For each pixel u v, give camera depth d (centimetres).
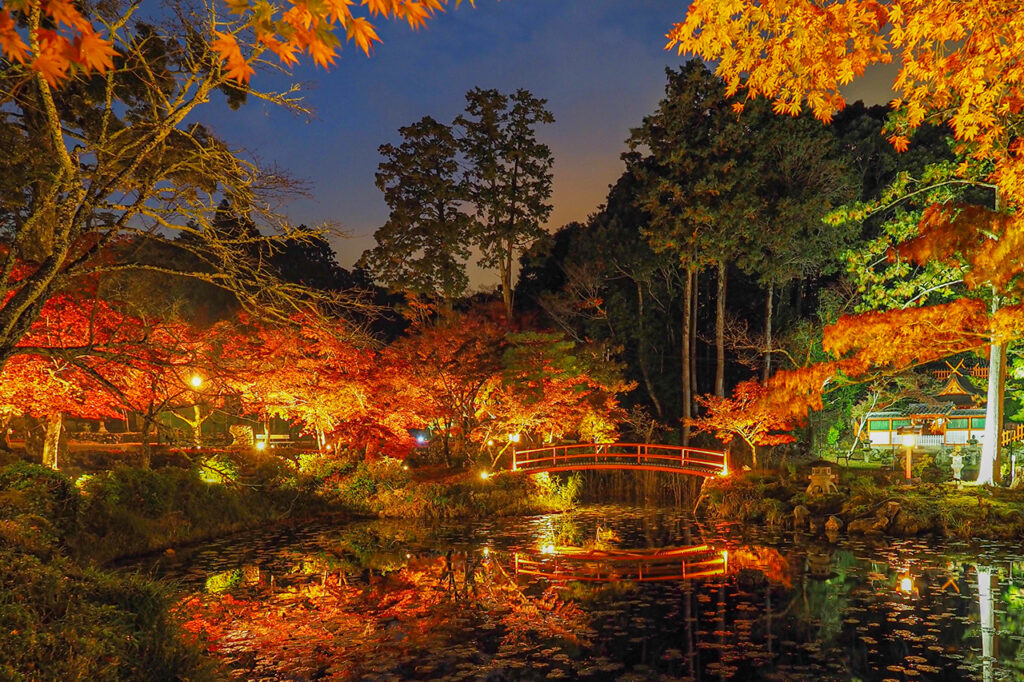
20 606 617
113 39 695
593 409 2892
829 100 666
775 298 3872
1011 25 637
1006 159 1088
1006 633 1018
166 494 1728
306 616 1123
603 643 993
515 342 2552
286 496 2180
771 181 3250
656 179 3247
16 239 668
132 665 650
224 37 347
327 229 834
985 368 3300
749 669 890
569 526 2059
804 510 2008
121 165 844
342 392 2269
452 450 2750
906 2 621
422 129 3622
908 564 1495
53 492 1376
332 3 329
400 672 881
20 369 1376
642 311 3709
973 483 2133
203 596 1247
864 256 2303
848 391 3216
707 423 2672
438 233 3616
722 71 655
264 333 1738
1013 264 1298
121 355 770
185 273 769
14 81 722
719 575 1418
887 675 864
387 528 1998
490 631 1049
